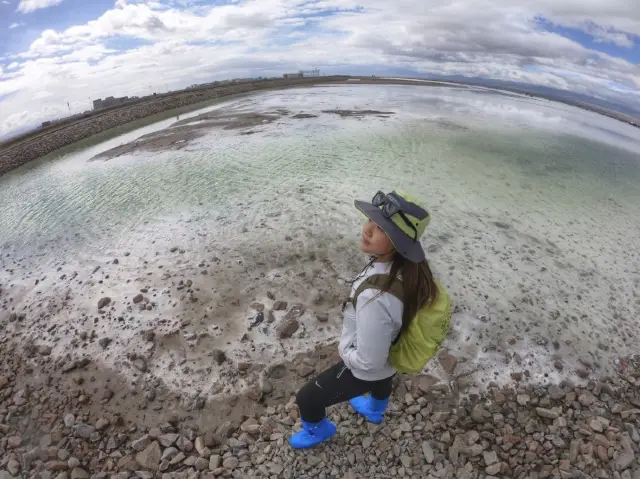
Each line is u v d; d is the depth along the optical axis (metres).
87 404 2.82
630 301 3.75
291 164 7.04
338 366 1.92
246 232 4.69
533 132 10.01
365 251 1.56
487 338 3.22
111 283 3.96
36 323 3.55
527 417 2.65
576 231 4.95
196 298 3.66
